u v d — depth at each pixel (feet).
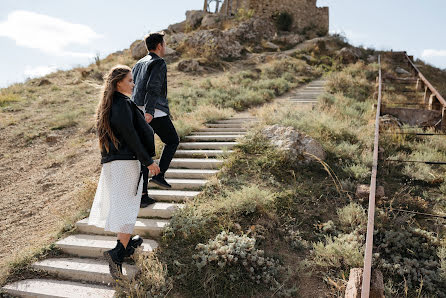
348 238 11.17
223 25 78.33
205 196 14.29
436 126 23.93
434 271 9.88
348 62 59.11
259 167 16.40
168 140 13.43
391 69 53.42
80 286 10.35
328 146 18.03
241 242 10.73
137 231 12.33
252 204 12.81
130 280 10.07
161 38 13.09
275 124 20.66
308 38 81.71
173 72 52.13
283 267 10.39
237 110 32.45
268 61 58.08
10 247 13.61
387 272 10.09
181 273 10.25
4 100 38.65
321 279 10.07
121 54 70.69
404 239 11.21
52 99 39.29
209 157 18.53
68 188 18.93
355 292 7.95
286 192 14.11
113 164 9.59
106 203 10.02
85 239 12.50
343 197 13.96
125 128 9.20
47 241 12.85
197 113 27.71
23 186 20.20
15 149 26.11
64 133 28.48
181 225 11.98
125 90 9.81
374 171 13.52
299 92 40.24
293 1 91.81
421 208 13.21
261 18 80.23
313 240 11.69
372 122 23.48
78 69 57.31
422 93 35.47
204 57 58.08
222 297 9.53
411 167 16.93
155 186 15.62
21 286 10.48
